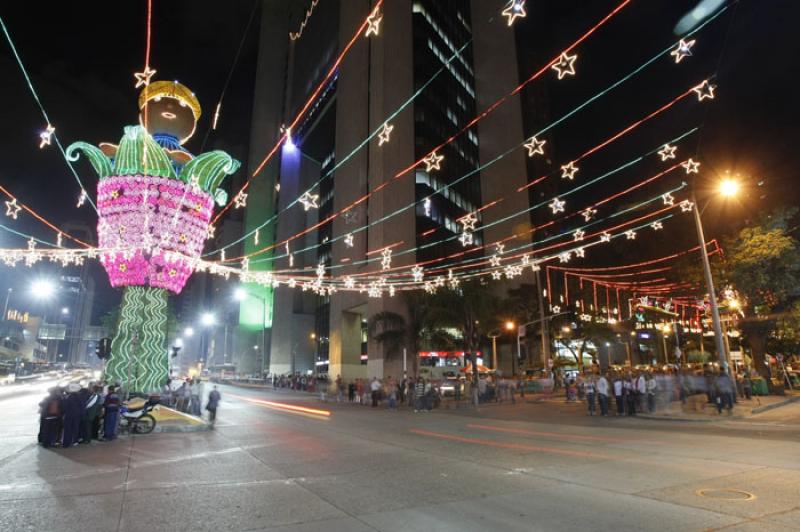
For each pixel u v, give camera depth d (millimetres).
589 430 17859
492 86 72312
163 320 27125
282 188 96438
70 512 7406
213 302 135500
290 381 61906
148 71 10953
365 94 58594
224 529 6617
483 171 67875
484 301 37000
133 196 26062
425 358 50594
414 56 58594
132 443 14758
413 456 12406
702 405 23172
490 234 65625
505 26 76875
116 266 26406
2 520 6992
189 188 27438
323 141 85312
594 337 51781
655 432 16609
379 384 34844
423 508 7582
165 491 8734
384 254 26797
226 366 100562
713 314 23266
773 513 6918
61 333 121250
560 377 49156
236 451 13297
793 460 10656
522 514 7191
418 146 55250
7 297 95938
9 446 13945
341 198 60344
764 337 31094
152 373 26359
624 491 8359
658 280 36250
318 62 86375
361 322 60938
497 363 60656
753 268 27125
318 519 7051
